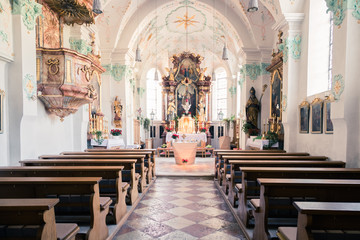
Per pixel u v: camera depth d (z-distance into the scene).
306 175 3.64
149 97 18.28
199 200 5.57
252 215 3.62
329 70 6.61
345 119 4.57
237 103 16.06
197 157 13.58
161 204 5.26
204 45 17.48
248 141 10.81
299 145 7.00
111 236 3.51
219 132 17.75
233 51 14.77
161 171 8.91
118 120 11.77
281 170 3.67
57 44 7.25
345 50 4.56
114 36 11.32
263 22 10.93
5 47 4.46
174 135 11.56
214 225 4.11
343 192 2.79
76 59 6.01
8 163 4.71
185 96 18.08
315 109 6.02
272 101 10.09
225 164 5.88
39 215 1.88
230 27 12.45
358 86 4.55
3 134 4.59
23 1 4.71
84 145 7.89
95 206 3.04
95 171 3.85
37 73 5.59
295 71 7.16
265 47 11.23
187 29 15.55
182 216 4.53
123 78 11.88
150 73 18.25
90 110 9.20
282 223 3.37
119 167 3.94
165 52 18.00
